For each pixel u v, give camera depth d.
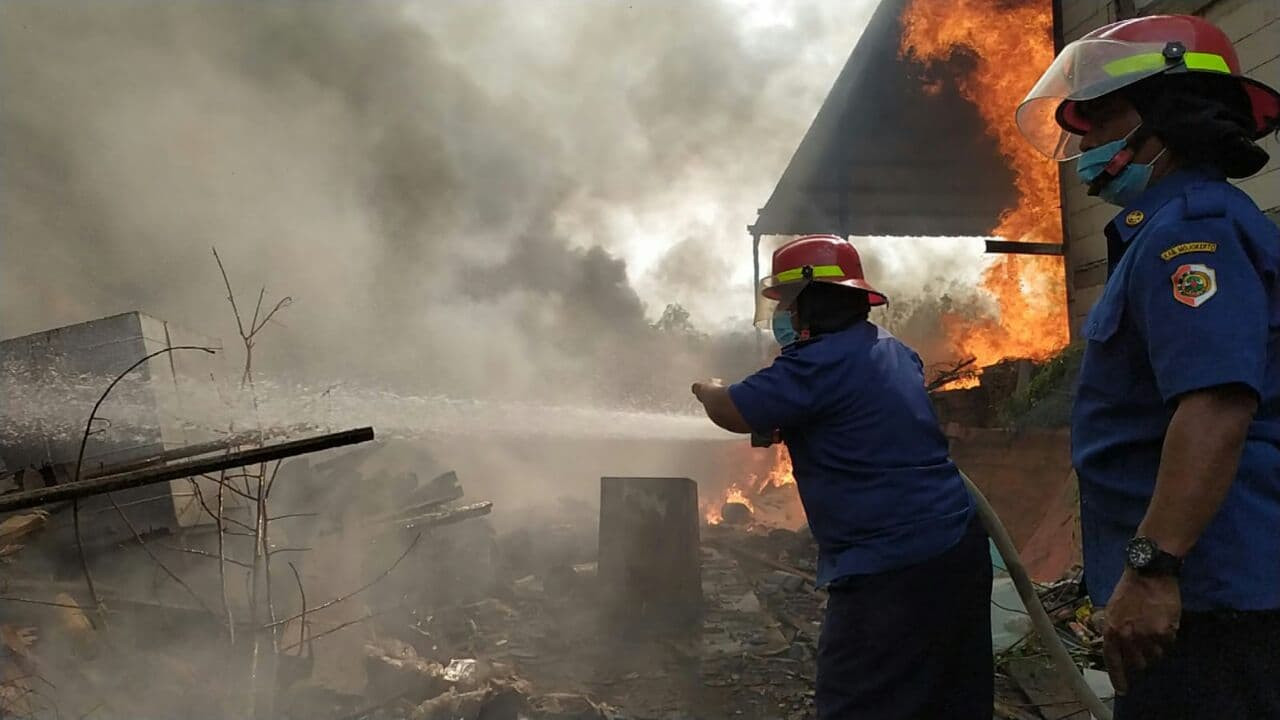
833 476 2.34
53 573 3.87
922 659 2.21
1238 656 1.47
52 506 3.88
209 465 2.24
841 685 2.28
